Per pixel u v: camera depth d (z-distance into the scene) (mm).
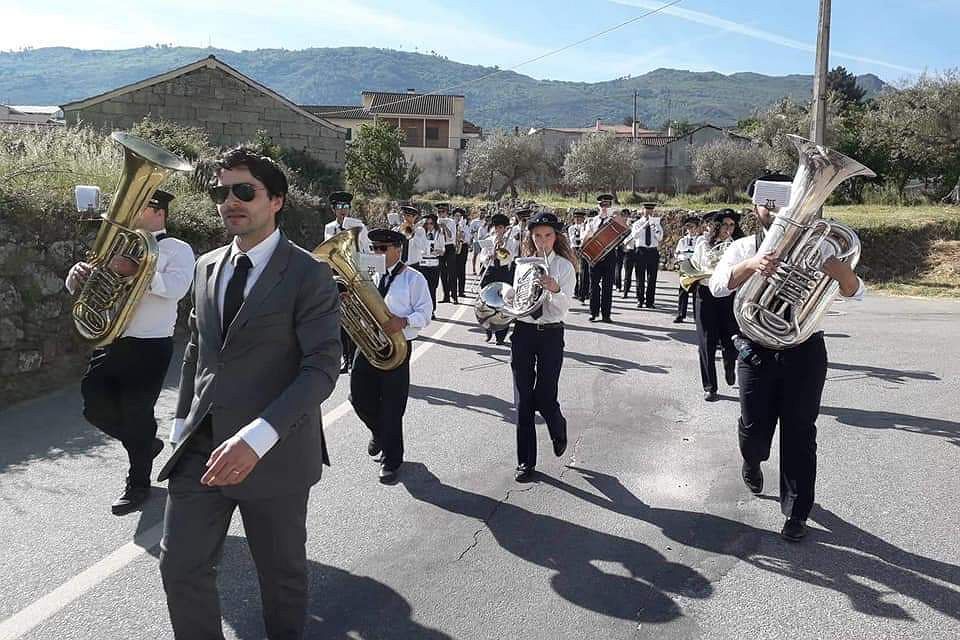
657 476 5734
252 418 3023
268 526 3145
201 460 3076
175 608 3016
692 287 8062
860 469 5812
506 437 6754
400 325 5578
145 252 4832
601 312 14586
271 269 3064
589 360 10172
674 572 4238
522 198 40844
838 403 7719
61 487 5422
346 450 6328
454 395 8297
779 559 4383
